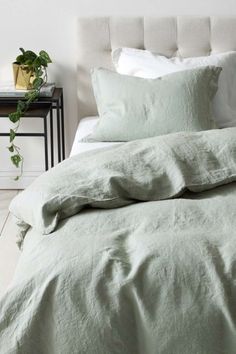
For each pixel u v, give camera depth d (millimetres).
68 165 2787
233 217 2305
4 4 4172
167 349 1932
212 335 1925
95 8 4180
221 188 2646
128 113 3570
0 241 3744
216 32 4102
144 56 3965
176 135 2812
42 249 2244
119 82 3680
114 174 2541
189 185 2557
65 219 2412
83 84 4180
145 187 2529
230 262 2033
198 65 3877
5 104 4156
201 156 2697
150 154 2689
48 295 2039
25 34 4227
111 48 4125
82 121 4121
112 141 3613
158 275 2016
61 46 4246
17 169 4477
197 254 2061
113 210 2436
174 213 2336
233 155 2711
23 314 2043
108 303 1985
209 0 4160
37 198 2488
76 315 1988
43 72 4211
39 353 2010
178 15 4180
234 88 3930
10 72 4305
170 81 3613
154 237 2193
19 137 4402
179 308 1956
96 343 1953
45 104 4105
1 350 2008
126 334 1961
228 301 1947
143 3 4172
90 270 2057
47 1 4168
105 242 2178
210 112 3635
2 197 4363
